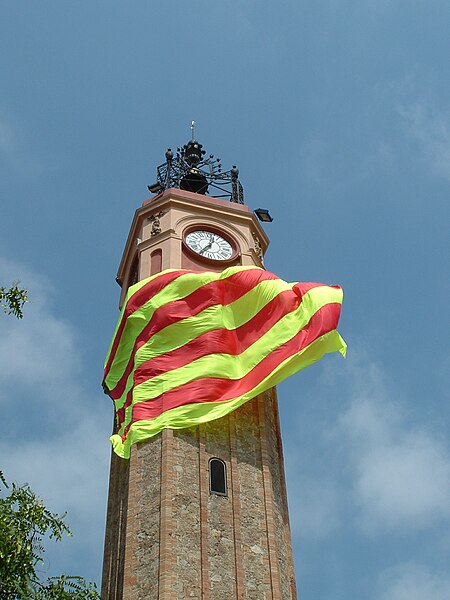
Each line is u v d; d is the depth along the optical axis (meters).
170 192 51.12
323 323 40.75
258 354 41.34
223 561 35.25
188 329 42.34
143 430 39.19
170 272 44.72
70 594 25.06
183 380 40.50
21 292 26.31
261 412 41.81
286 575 37.09
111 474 43.41
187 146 59.94
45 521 25.44
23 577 24.39
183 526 35.69
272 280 43.50
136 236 51.56
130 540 35.66
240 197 56.59
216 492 37.66
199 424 39.38
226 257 49.19
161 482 36.97
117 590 36.25
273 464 40.81
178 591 33.47
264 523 37.47
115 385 43.91
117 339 45.03
